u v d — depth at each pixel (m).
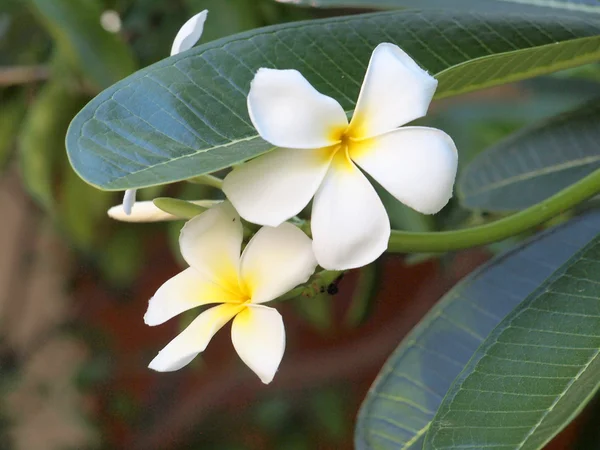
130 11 1.08
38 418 2.14
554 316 0.54
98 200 1.13
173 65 0.54
